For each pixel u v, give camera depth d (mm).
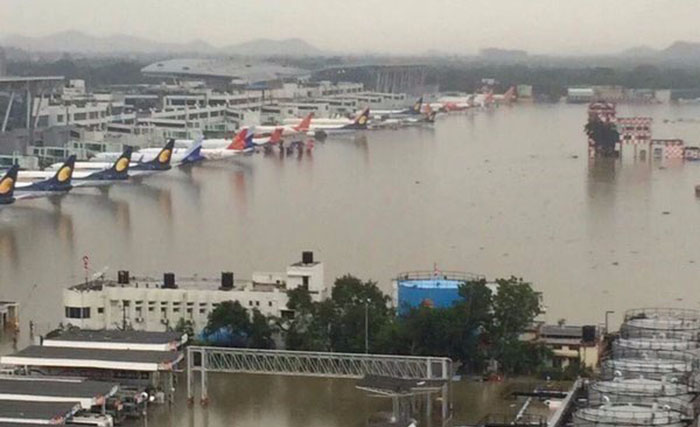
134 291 136500
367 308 125812
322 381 117625
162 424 104438
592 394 77938
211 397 112375
